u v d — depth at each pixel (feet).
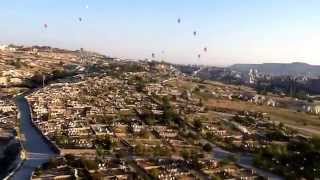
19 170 558.56
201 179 573.74
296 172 650.84
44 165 572.51
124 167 587.27
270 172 646.33
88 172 554.46
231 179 587.68
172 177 567.59
